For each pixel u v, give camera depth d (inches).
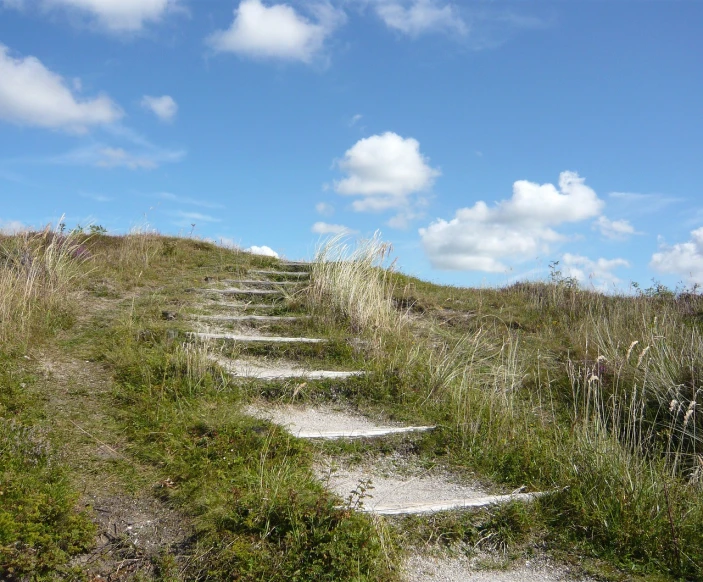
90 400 204.8
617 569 152.7
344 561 134.8
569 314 381.1
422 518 166.1
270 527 145.5
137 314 289.4
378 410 237.1
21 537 132.4
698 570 150.3
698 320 360.2
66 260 344.8
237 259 443.2
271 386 237.0
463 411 233.1
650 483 175.9
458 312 375.2
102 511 151.0
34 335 241.6
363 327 309.4
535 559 156.9
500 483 193.0
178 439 185.8
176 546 141.7
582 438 201.2
